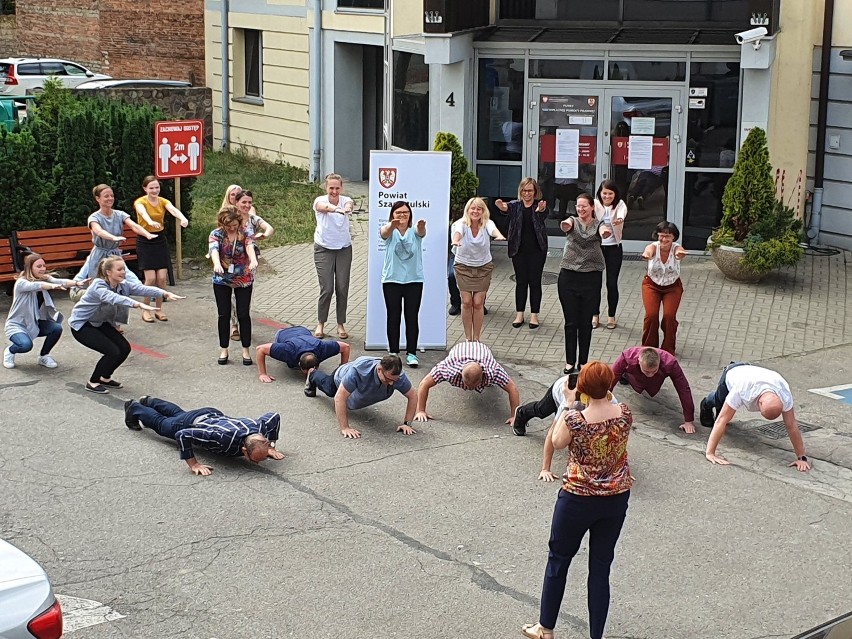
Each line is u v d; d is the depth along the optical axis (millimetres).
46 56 33656
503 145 17188
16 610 5359
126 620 6977
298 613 7125
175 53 28344
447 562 7871
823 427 10633
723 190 16562
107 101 18031
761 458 9898
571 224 11664
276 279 15828
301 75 23656
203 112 26359
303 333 11633
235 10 25188
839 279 15539
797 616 7250
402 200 12484
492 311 14195
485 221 12367
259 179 22875
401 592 7426
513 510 8742
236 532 8250
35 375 11727
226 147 26109
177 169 15852
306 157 23938
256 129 25297
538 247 13250
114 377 11711
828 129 16688
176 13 28047
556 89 16797
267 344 11703
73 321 11047
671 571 7816
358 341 13164
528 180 13211
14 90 30141
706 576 7762
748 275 15141
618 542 8227
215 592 7367
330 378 10789
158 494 8875
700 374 12039
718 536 8375
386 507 8750
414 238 12148
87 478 9156
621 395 11422
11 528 8227
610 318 13523
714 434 9773
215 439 9258
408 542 8164
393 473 9406
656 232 12055
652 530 8438
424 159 12461
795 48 16375
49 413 10617
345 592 7402
